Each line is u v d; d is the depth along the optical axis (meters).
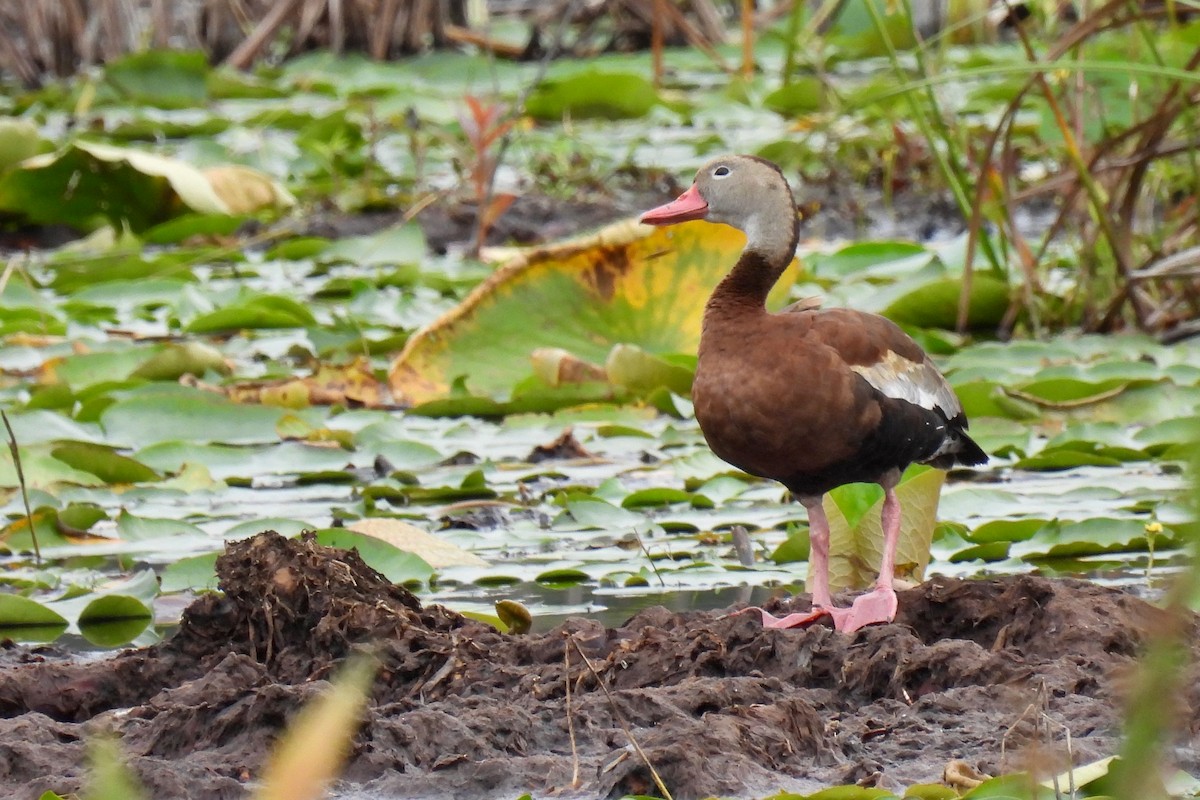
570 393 13.24
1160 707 3.12
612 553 9.70
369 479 11.55
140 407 12.57
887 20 30.97
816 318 8.04
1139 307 15.29
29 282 17.41
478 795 6.04
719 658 7.10
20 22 32.59
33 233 21.19
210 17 33.12
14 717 6.95
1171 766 5.86
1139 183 14.69
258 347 15.56
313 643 7.27
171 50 29.75
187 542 10.04
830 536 8.69
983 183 14.48
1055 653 7.14
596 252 14.04
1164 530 9.45
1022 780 5.52
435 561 9.50
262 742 6.31
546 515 10.50
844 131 22.69
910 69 27.09
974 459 8.92
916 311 15.43
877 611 7.48
